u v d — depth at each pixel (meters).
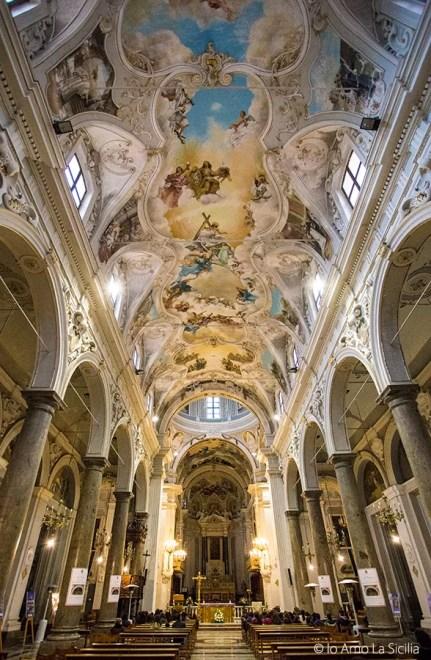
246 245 13.96
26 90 6.57
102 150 10.36
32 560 14.28
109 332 12.13
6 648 11.53
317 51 8.80
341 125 9.35
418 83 6.91
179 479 35.62
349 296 10.63
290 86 9.56
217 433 29.31
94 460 11.62
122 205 11.33
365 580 10.18
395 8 7.27
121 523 14.63
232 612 27.23
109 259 11.94
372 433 16.34
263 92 9.84
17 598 13.23
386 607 9.69
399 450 15.58
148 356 18.53
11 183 6.86
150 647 7.14
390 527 16.17
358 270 9.99
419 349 11.89
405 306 10.76
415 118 7.24
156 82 9.45
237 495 41.50
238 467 37.41
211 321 18.50
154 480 21.77
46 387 8.27
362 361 9.95
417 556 13.74
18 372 12.49
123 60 8.83
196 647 14.70
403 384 8.42
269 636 10.12
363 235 9.34
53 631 9.24
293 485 20.28
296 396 16.30
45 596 15.58
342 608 18.67
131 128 9.95
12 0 6.70
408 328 11.29
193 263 14.90
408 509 14.52
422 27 6.40
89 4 7.48
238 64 9.38
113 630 11.74
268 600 22.59
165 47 9.02
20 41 6.18
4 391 12.02
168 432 24.14
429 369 12.05
